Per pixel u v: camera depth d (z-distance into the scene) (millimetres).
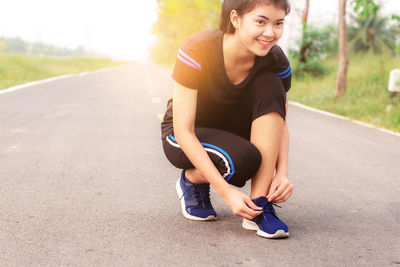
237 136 2117
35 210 2504
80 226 2268
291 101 11602
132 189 3014
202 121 2273
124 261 1857
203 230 2258
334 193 3139
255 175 2160
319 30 15906
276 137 2125
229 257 1933
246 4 1836
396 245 2162
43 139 4664
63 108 7188
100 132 5215
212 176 2016
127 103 8383
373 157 4602
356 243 2170
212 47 2025
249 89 2152
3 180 3115
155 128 5668
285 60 2189
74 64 27953
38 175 3287
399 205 2887
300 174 3693
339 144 5336
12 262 1818
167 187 3096
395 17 10039
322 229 2359
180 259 1894
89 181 3176
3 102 7633
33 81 13258
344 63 10594
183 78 2033
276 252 2010
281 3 1816
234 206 1978
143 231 2219
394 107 8383
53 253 1922
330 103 10250
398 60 13352
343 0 10461
